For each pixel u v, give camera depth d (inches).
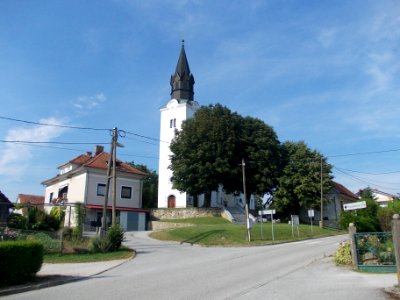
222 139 2069.4
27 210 1213.1
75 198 2060.8
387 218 1214.9
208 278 559.2
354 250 623.2
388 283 484.7
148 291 468.8
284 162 2347.4
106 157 2169.0
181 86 2674.7
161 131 2645.2
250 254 902.4
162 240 1374.3
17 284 522.9
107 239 952.9
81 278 591.8
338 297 411.5
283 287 477.1
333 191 2518.5
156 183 3415.4
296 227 1696.6
